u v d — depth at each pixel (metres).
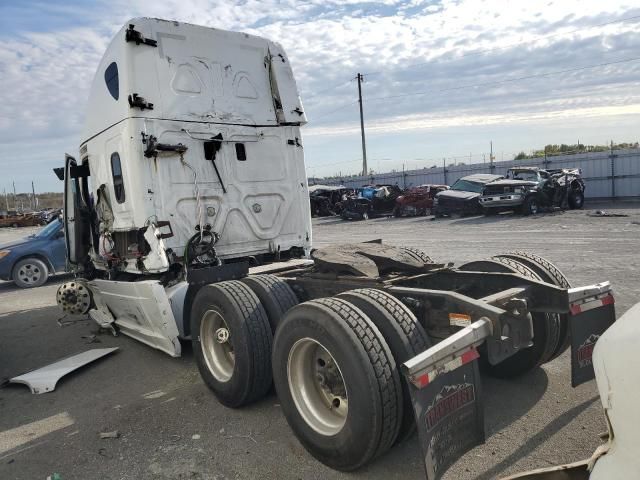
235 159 5.84
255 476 3.20
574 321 3.60
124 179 5.44
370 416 2.85
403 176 41.84
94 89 6.00
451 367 2.71
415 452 3.35
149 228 5.24
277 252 6.18
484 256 10.87
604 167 29.69
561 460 3.10
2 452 3.81
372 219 27.30
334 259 4.41
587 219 18.00
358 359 2.88
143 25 5.26
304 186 6.46
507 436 3.43
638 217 17.72
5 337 7.33
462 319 3.27
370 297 3.29
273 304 4.15
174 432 3.89
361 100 50.78
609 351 1.78
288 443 3.59
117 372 5.41
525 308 3.26
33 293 11.19
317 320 3.11
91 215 6.83
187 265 5.37
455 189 23.61
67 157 6.57
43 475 3.42
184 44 5.55
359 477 3.10
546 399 3.94
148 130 5.25
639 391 1.66
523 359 4.18
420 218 24.86
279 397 3.51
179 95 5.46
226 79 5.84
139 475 3.32
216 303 4.17
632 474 1.68
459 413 2.74
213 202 5.65
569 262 9.36
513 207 21.20
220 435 3.78
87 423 4.21
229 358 4.36
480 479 2.98
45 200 95.69
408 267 4.45
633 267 8.49
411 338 3.08
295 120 6.31
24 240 12.33
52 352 6.41
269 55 6.22
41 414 4.48
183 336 4.97
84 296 7.18
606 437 2.01
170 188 5.36
